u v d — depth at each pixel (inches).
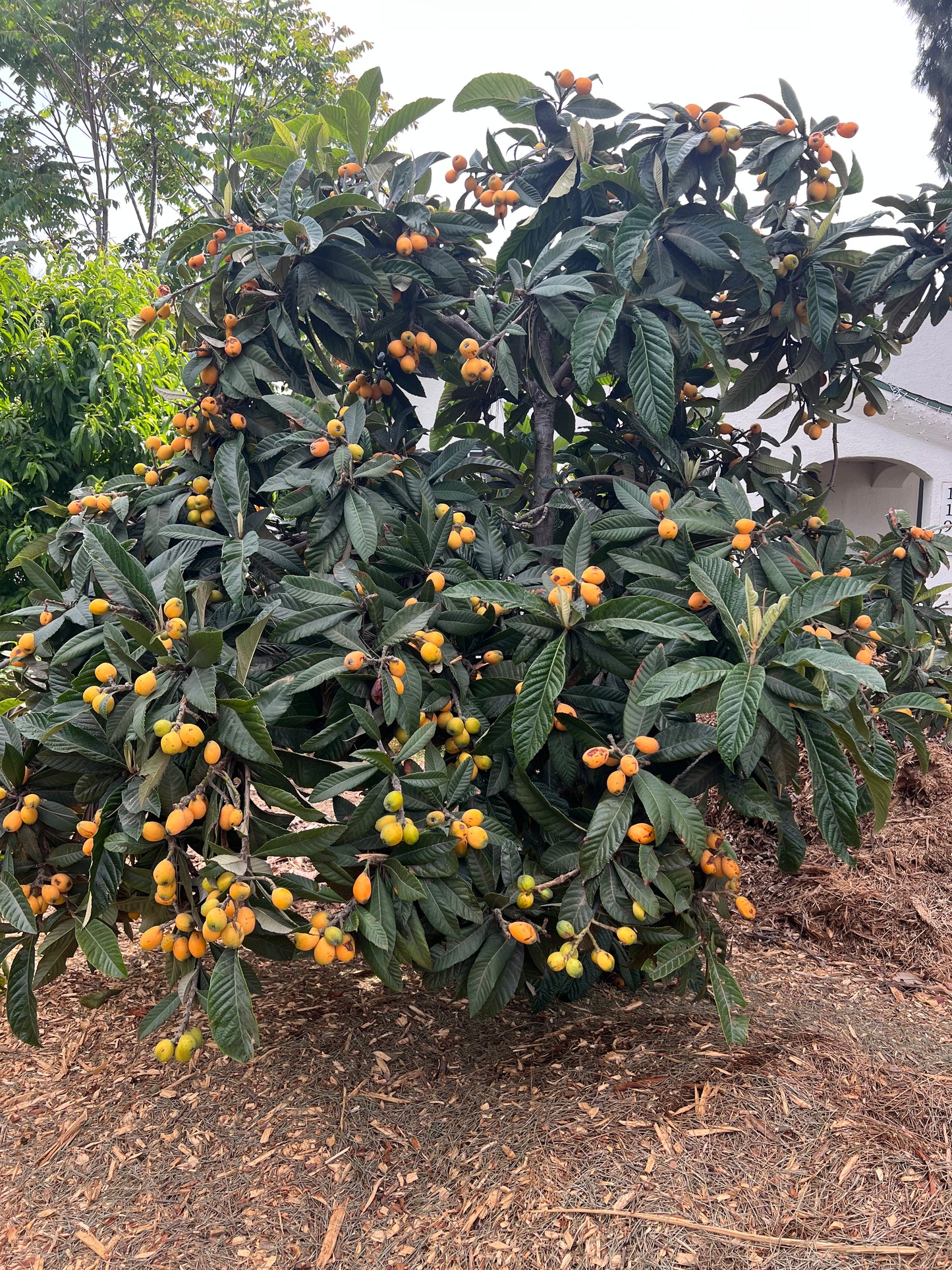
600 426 122.8
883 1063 108.2
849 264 106.3
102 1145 100.4
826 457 312.0
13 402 216.5
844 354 115.3
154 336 225.5
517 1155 93.5
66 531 100.3
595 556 97.7
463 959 87.5
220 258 93.4
